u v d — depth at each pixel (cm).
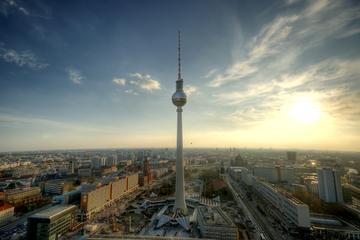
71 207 18888
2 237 17000
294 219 18175
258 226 18862
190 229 18450
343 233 16375
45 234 15688
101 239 13375
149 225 19562
